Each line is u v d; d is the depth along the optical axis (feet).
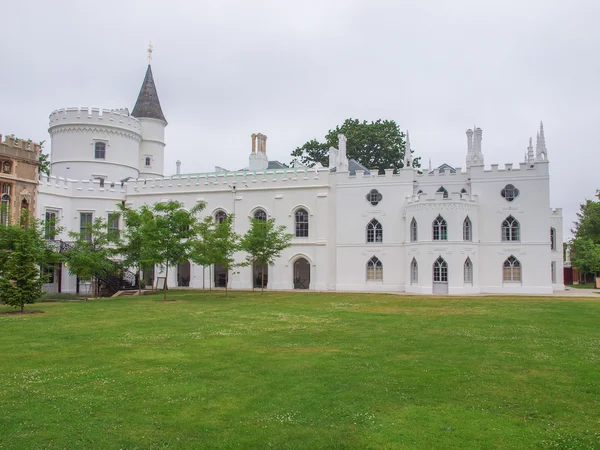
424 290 145.79
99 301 114.42
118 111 200.54
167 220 123.34
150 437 29.09
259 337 60.39
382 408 33.96
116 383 39.37
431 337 60.64
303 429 30.30
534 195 150.82
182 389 37.81
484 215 153.99
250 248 138.82
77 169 187.83
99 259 121.80
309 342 56.95
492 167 153.99
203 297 127.44
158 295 135.44
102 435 29.32
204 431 29.99
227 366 44.91
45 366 45.01
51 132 194.29
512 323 73.67
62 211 169.89
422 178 162.71
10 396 36.06
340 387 38.50
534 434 29.76
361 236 164.04
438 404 34.88
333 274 166.20
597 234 246.27
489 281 152.56
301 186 170.19
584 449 27.86
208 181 181.27
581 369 44.29
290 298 123.65
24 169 142.72
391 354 50.31
